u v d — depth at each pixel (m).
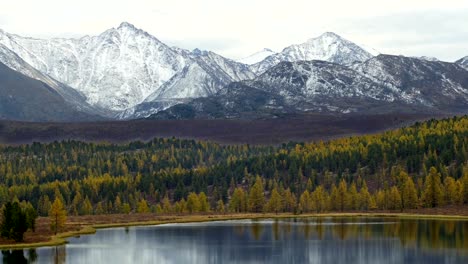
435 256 150.62
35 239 180.12
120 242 183.62
